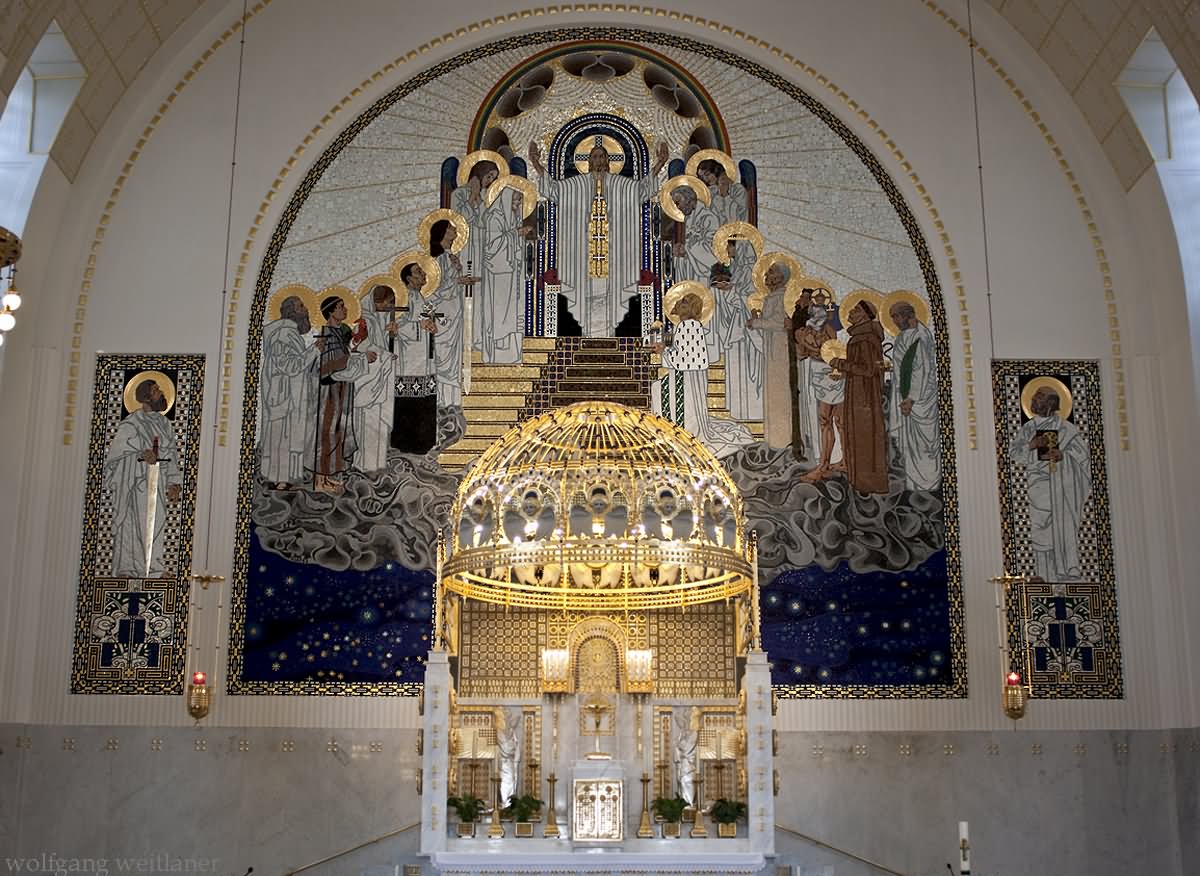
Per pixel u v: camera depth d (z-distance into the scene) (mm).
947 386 19953
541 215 20734
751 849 16609
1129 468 19578
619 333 20328
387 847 18047
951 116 20906
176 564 18938
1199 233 19547
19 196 19031
